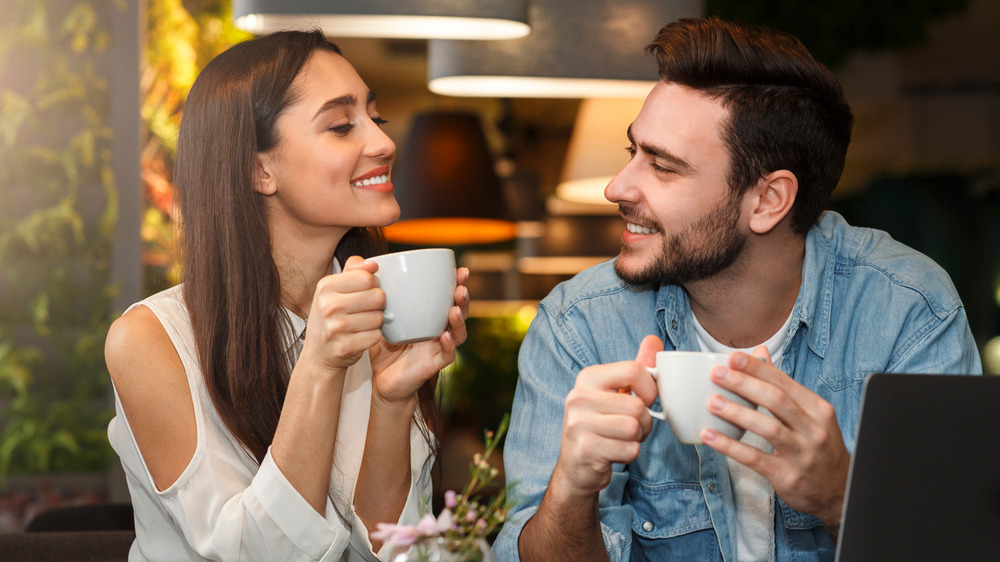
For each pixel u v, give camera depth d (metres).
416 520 1.36
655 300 1.51
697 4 1.90
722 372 0.92
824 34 4.94
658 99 1.33
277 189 1.35
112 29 3.43
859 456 0.85
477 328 5.14
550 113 6.24
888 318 1.40
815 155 1.32
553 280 5.76
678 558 1.42
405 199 3.38
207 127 1.33
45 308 3.39
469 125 3.42
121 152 3.34
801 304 1.39
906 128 6.23
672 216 1.32
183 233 1.36
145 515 1.33
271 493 1.13
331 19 1.66
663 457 1.43
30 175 3.42
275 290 1.34
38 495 3.39
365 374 1.37
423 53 6.04
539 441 1.40
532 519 1.21
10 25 3.35
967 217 6.25
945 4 4.87
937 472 0.85
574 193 3.42
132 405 1.27
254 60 1.33
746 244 1.34
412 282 1.09
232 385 1.28
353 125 1.36
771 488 1.38
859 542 0.86
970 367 1.38
